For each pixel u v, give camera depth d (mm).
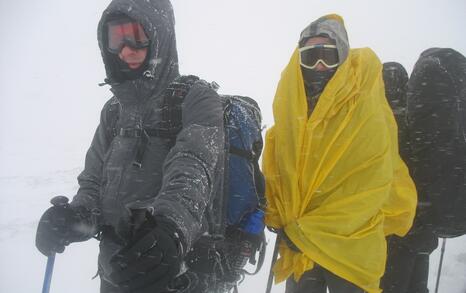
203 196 1514
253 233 2145
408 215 2730
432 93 2781
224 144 1965
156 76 1847
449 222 2770
